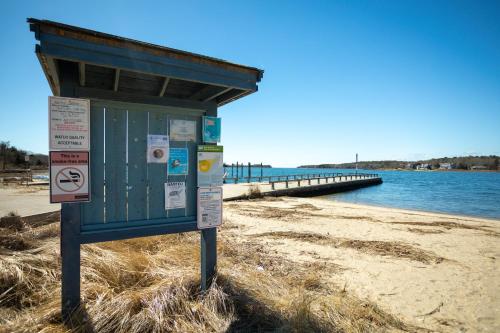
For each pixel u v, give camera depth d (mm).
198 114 3523
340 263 5910
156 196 3256
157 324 2740
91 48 2467
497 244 8367
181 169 3396
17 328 2516
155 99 3223
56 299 3139
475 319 3762
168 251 4832
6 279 3289
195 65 3025
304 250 6816
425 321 3660
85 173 2725
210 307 3119
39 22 2240
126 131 3080
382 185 56531
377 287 4738
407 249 7293
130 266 3938
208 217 3473
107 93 2939
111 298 3080
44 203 11188
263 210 14102
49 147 2572
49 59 2365
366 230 9836
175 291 3281
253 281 3881
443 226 11523
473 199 30547
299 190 26922
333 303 3668
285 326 2848
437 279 5211
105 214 2969
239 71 3320
